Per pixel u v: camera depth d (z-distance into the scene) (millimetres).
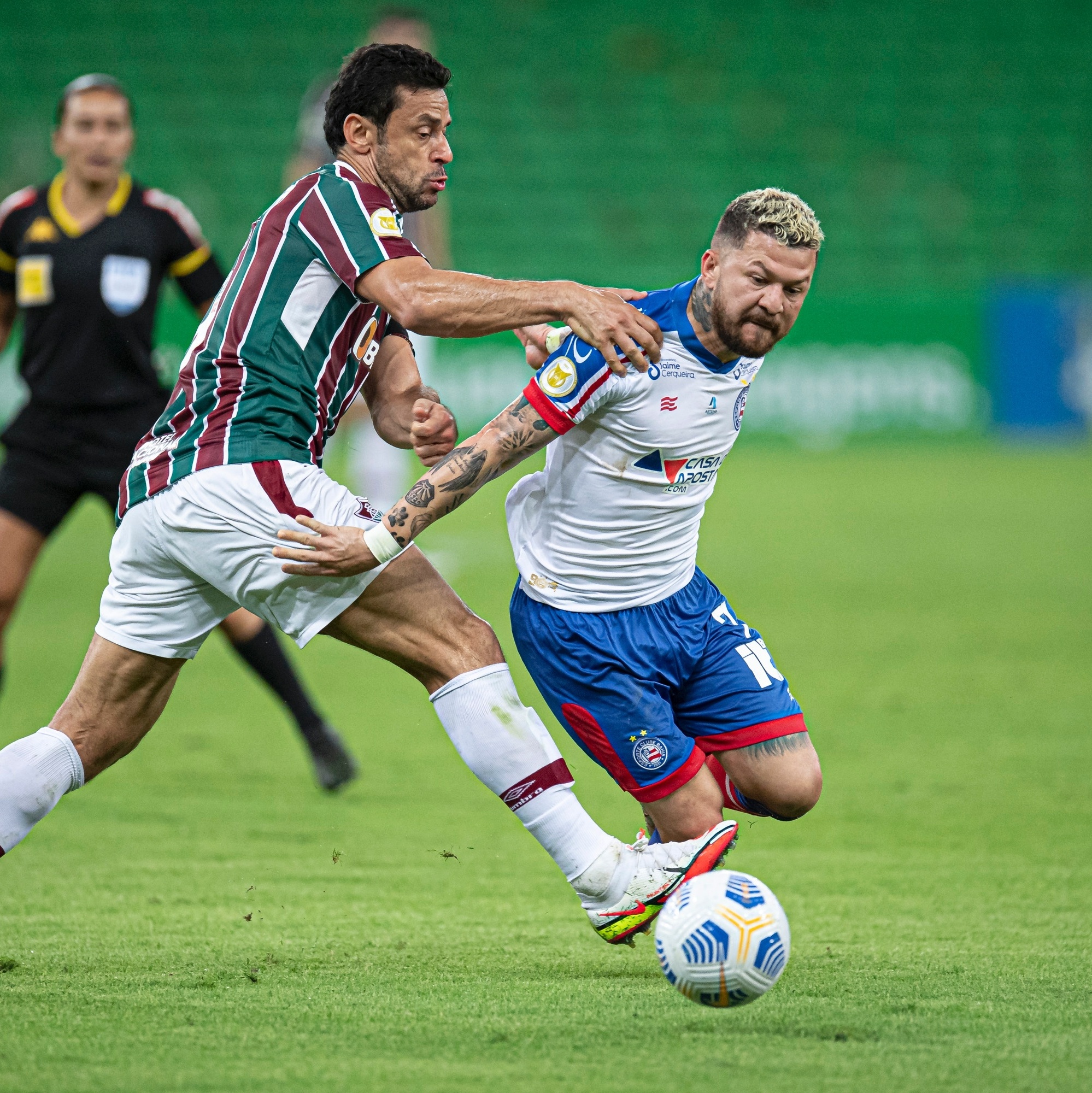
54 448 20188
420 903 14617
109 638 12430
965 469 70750
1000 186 95938
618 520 13039
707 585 14023
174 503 11984
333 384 12461
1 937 13188
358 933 13484
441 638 12258
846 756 21703
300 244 12125
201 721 24875
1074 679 27625
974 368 80250
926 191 95312
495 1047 10234
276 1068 9711
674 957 10773
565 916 14211
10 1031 10469
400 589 12148
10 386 62812
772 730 13492
